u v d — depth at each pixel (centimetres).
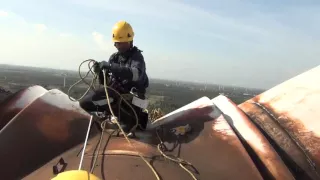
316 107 449
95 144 403
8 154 386
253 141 409
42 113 428
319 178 388
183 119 471
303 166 397
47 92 468
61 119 429
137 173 347
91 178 279
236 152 387
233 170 366
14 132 403
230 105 486
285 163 398
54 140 406
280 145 421
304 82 492
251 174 361
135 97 466
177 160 373
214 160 381
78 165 363
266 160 383
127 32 482
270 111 479
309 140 421
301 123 441
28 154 389
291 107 468
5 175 372
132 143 404
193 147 405
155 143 416
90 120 436
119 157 372
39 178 357
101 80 466
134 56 483
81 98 472
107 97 437
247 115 482
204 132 428
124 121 466
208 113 468
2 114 474
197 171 364
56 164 372
